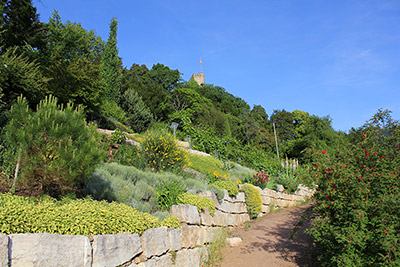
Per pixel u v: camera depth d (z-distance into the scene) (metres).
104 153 4.89
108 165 6.71
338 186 5.30
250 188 11.38
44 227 3.28
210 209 7.57
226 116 40.34
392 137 5.54
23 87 9.71
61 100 14.79
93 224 3.80
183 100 35.41
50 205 3.87
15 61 9.91
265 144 42.69
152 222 5.07
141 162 9.23
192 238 6.21
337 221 5.42
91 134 5.06
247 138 41.88
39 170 4.21
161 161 9.66
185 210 6.24
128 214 4.69
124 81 31.25
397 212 4.78
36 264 2.94
